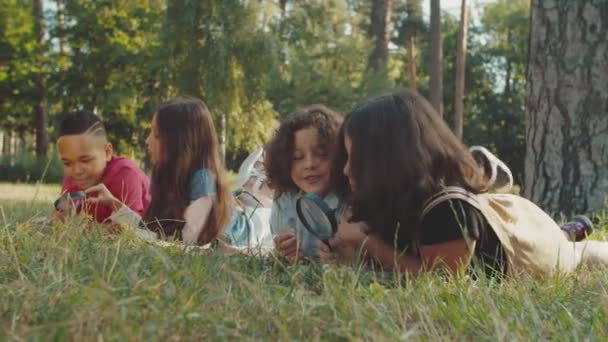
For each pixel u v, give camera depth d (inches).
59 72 1270.9
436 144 129.3
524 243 131.4
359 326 81.4
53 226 138.3
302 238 151.5
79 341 71.4
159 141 179.8
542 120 271.9
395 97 131.3
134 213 164.9
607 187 260.8
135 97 1304.1
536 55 273.7
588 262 152.9
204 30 1088.8
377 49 1151.0
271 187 158.4
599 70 261.9
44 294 88.0
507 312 94.9
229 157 1402.6
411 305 96.9
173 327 78.4
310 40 1148.5
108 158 186.1
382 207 127.6
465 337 85.1
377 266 135.8
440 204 125.9
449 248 125.9
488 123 1644.9
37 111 1274.6
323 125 153.1
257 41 1092.5
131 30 1289.4
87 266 103.8
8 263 110.5
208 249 139.3
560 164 267.4
